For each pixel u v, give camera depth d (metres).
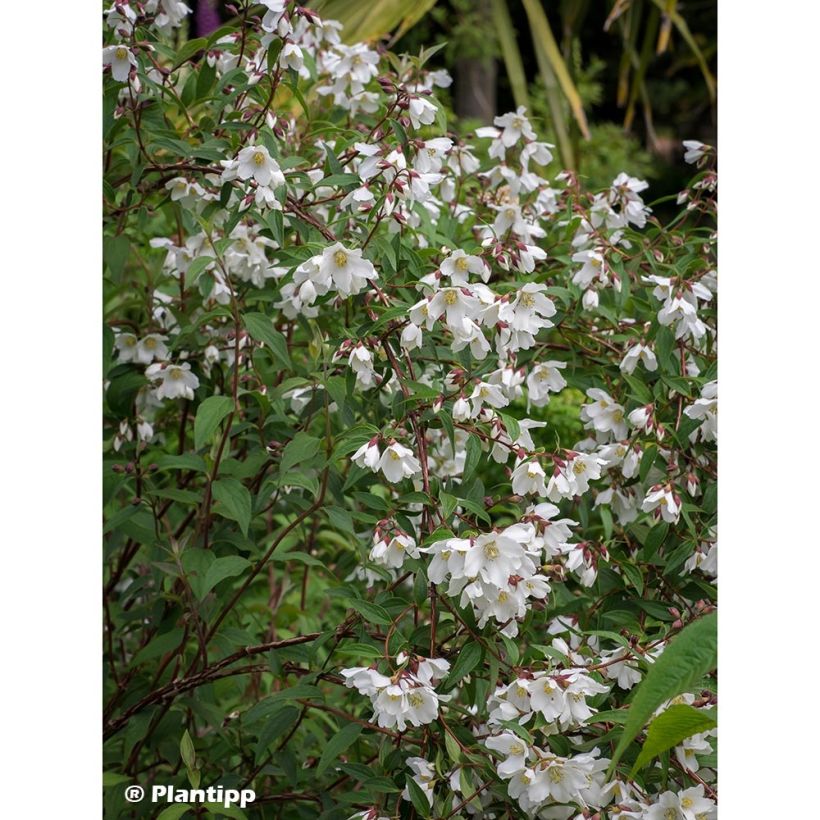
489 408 2.17
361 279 2.08
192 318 2.72
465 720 2.26
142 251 3.08
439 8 7.46
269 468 2.58
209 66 2.46
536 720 1.96
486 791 2.07
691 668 1.64
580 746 2.00
